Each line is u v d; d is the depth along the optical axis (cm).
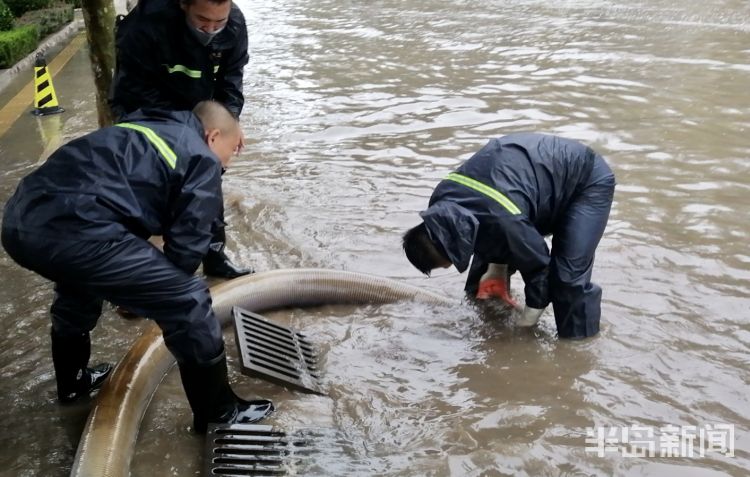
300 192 667
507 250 416
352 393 405
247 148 788
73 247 312
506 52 1173
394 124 851
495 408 388
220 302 458
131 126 333
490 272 488
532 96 934
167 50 419
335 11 1636
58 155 326
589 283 437
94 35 607
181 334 340
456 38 1295
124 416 361
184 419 385
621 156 727
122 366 392
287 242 571
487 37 1293
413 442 365
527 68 1073
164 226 339
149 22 412
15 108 1005
